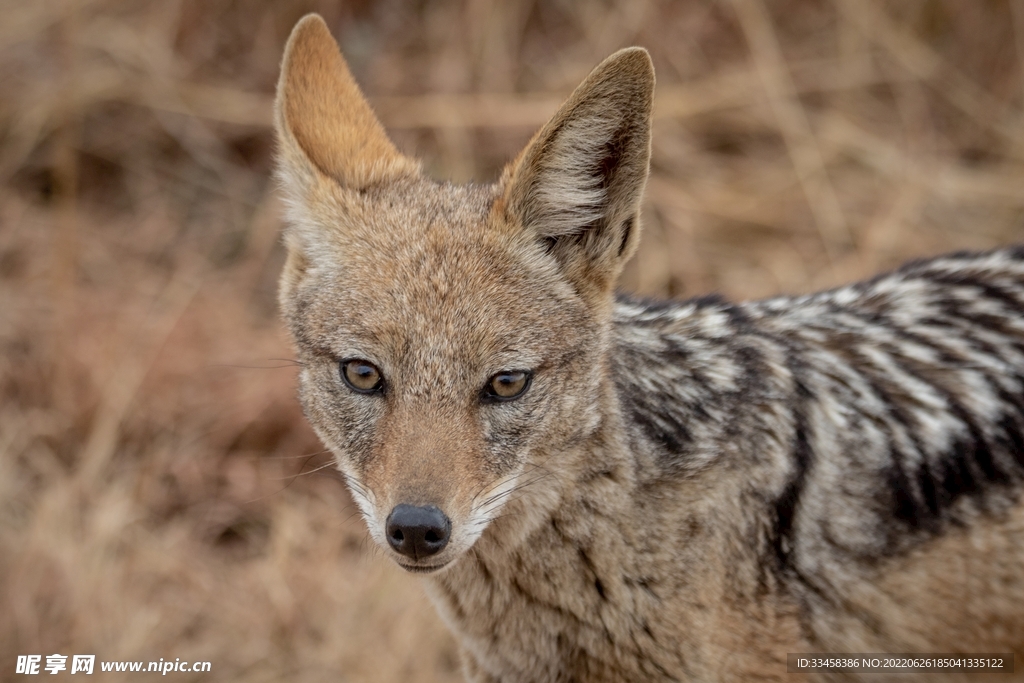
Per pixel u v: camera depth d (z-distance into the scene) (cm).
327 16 1652
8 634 998
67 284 1323
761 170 1518
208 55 1647
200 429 1223
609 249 670
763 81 1559
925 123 1554
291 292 702
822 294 820
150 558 1092
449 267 638
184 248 1482
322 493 1170
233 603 1061
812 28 1662
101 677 980
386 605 1027
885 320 773
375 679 984
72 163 1412
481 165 1524
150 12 1656
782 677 693
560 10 1678
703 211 1461
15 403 1241
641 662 678
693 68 1608
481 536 672
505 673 727
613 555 657
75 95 1538
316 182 691
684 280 1396
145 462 1169
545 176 655
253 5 1659
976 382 729
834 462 702
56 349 1265
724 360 710
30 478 1177
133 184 1557
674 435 674
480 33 1622
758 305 799
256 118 1589
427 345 619
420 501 594
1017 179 1463
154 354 1266
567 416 648
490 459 627
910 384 734
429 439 610
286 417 1227
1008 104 1545
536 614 689
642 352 703
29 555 1048
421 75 1616
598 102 645
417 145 1526
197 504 1162
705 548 662
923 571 705
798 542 695
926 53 1591
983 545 705
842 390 725
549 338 640
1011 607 713
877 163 1509
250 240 1480
